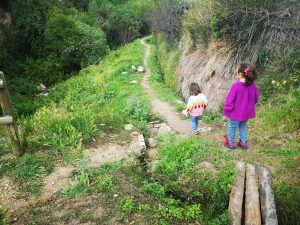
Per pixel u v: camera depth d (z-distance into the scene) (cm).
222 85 1012
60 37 2617
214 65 1085
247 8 1000
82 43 2702
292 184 485
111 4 5328
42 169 518
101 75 1833
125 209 434
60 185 490
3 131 682
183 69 1480
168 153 610
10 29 2600
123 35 4959
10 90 2011
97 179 501
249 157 568
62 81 2338
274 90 833
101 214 429
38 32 2688
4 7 2686
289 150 573
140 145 637
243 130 588
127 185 493
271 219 390
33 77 2352
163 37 2920
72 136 608
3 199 461
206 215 440
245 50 995
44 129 651
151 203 454
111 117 789
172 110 1019
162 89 1420
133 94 1269
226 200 475
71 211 436
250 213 401
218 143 643
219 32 1086
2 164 528
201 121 877
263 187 448
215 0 1171
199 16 1298
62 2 3569
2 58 2345
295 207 443
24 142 579
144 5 5453
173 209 435
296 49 840
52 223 416
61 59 2580
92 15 4325
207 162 563
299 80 800
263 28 974
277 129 666
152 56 2797
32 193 472
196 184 512
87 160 562
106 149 612
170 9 2480
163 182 528
